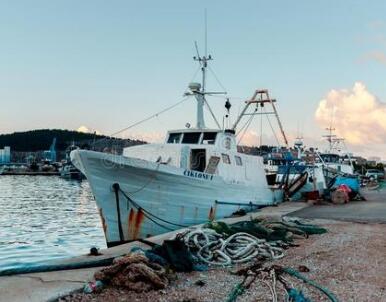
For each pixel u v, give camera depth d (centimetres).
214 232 995
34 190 5681
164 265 801
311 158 3259
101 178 1292
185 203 1486
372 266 877
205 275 808
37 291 681
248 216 1667
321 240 1180
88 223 2555
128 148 1691
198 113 1872
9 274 785
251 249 940
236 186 1766
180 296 677
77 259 908
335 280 771
